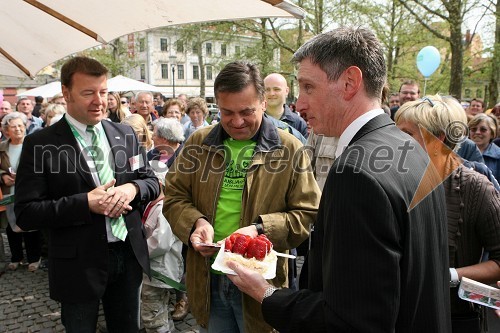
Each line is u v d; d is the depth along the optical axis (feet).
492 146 13.58
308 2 52.42
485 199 5.09
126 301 7.50
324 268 3.28
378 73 3.64
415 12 45.37
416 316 3.28
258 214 6.14
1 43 7.11
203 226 6.10
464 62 48.62
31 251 14.97
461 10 40.60
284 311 3.68
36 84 60.54
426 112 5.15
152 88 29.94
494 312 5.22
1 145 13.92
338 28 3.80
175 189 6.85
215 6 5.23
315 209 6.16
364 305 2.95
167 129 11.60
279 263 6.21
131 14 5.69
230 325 6.59
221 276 6.33
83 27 6.09
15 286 13.74
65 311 6.97
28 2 5.60
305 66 3.80
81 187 6.79
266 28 64.03
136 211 7.54
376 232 3.00
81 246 6.67
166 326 9.76
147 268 7.45
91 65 6.61
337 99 3.68
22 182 6.56
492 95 46.62
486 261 5.20
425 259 3.35
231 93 5.77
